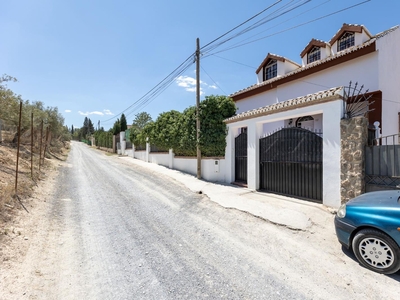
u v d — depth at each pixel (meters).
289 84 11.81
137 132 23.42
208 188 8.55
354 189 5.11
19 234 3.84
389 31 9.12
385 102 8.44
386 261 2.94
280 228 4.60
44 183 8.29
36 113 15.65
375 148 4.99
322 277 2.93
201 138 10.66
